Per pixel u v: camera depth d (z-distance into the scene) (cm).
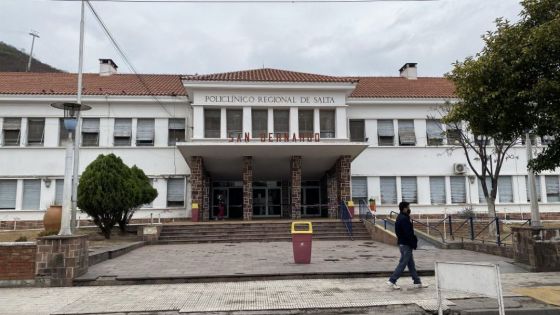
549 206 2933
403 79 3412
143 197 2153
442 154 2936
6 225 2670
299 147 2361
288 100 2548
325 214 3058
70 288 1047
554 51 954
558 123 936
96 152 2778
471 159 2911
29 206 2716
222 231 2088
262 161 2650
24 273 1076
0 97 2700
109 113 2820
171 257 1473
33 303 891
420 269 1162
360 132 2947
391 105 2953
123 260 1398
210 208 3052
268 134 2525
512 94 1013
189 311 820
